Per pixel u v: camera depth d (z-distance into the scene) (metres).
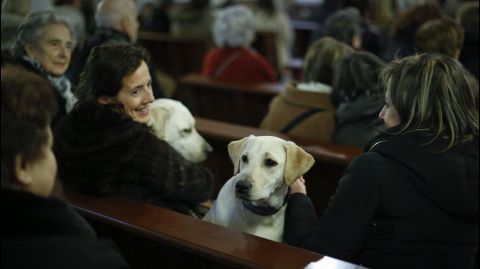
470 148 1.67
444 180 1.60
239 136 2.79
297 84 3.06
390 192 1.61
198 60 5.93
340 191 1.66
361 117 2.52
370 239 1.67
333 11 6.21
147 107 2.03
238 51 4.28
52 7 4.36
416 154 1.61
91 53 1.97
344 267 1.39
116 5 3.06
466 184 1.63
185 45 5.82
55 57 2.56
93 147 1.80
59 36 2.54
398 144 1.63
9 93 1.06
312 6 8.19
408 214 1.62
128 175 1.86
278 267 1.39
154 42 5.96
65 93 2.58
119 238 1.72
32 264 1.01
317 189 2.67
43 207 1.05
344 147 2.58
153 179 1.87
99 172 1.80
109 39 2.96
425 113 1.64
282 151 1.72
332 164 2.56
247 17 4.22
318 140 2.69
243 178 1.66
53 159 1.15
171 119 2.29
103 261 1.07
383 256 1.67
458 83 1.67
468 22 3.32
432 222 1.65
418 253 1.66
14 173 1.07
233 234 1.57
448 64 1.68
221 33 4.27
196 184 2.01
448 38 2.89
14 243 1.02
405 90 1.66
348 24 3.92
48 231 1.05
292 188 1.95
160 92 3.21
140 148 1.86
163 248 1.62
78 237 1.09
